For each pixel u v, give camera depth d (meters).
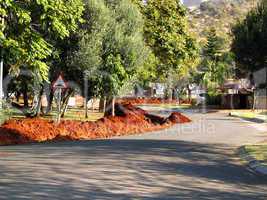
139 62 33.06
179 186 12.08
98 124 28.67
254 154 18.39
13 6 19.20
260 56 48.69
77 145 21.56
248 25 49.41
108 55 31.66
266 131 31.48
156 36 50.97
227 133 29.77
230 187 12.22
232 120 43.84
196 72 97.25
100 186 11.59
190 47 54.97
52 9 20.22
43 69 20.83
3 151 18.77
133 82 35.69
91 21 30.62
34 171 13.55
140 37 34.16
